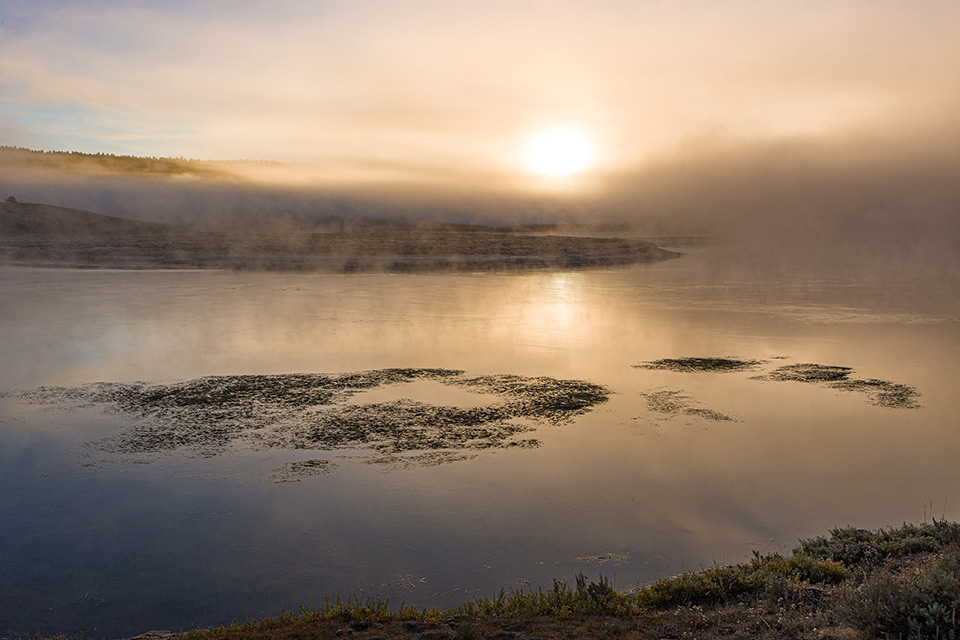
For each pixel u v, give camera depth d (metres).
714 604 6.86
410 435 15.12
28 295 43.81
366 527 10.39
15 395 18.36
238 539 9.95
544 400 18.38
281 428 15.55
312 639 6.25
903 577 6.24
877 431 15.90
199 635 6.65
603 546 9.75
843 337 29.89
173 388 19.23
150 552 9.53
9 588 8.49
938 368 23.20
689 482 12.45
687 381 21.00
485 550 9.61
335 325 32.31
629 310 39.81
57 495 11.63
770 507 11.27
